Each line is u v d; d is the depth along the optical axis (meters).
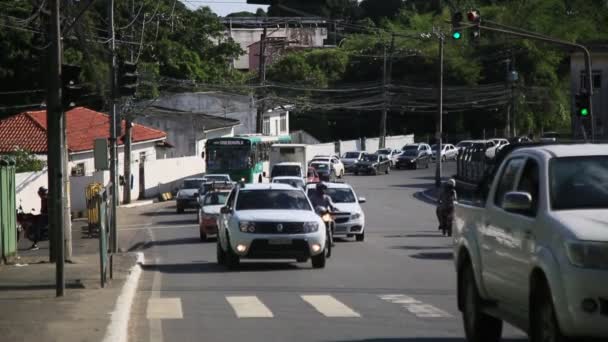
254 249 27.22
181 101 105.06
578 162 12.21
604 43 82.00
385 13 165.38
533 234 11.70
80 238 43.88
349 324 17.42
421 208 62.56
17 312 18.28
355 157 104.56
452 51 119.44
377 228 46.72
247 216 27.56
